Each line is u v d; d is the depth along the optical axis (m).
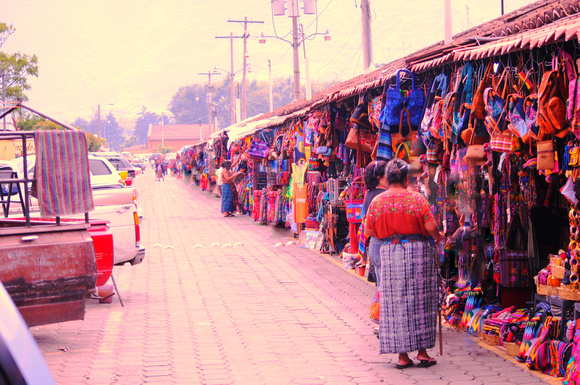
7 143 30.69
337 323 7.27
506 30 7.28
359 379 5.28
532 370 5.45
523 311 6.36
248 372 5.48
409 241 5.62
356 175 11.01
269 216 18.48
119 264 9.38
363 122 9.56
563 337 5.41
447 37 10.08
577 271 5.14
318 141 12.02
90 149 74.62
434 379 5.25
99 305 8.33
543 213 6.62
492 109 5.88
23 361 1.26
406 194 5.68
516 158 6.61
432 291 5.70
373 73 14.22
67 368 5.59
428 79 7.73
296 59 29.08
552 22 6.34
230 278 10.26
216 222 20.20
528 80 5.47
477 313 6.70
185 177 51.56
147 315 7.73
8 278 5.66
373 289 9.27
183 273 10.80
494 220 6.73
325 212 12.92
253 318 7.53
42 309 5.82
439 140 7.18
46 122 41.50
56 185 6.03
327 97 11.05
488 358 5.86
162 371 5.50
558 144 5.57
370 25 19.84
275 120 18.70
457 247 7.13
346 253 11.20
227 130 27.61
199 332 6.89
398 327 5.55
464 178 6.77
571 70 4.87
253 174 21.16
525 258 6.52
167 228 18.36
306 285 9.59
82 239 5.97
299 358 5.91
